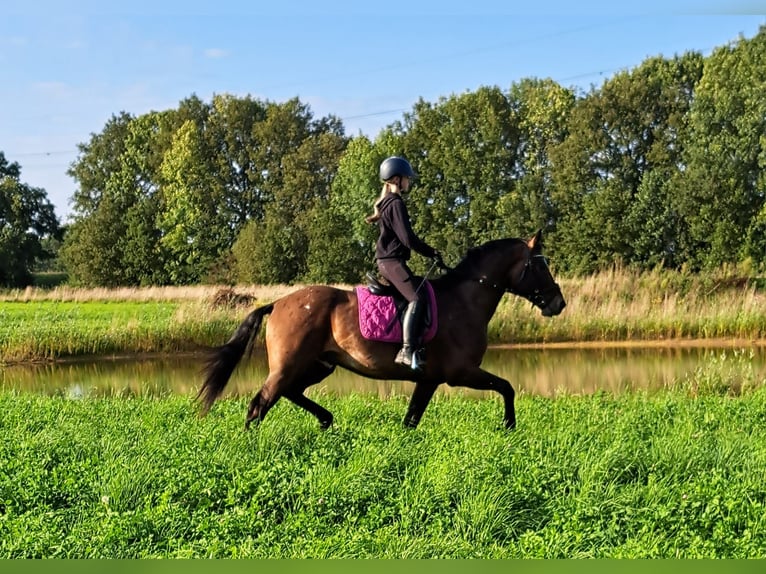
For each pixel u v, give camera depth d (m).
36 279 86.25
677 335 25.67
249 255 58.97
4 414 11.38
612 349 24.05
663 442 8.27
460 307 9.34
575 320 26.11
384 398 13.93
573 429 9.08
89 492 6.92
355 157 63.94
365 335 8.95
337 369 19.72
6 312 33.31
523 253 9.79
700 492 6.55
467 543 5.66
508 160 60.12
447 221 59.56
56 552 5.53
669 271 31.47
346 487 6.75
